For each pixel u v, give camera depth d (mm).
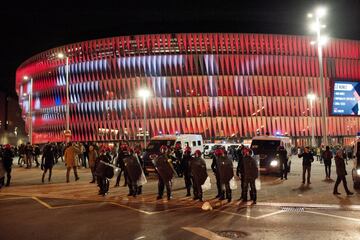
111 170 16688
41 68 96250
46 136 94062
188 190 16656
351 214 12164
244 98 81500
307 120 83062
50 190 18516
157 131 81062
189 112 80750
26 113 104812
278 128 81875
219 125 80688
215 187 19688
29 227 10250
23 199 15625
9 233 9539
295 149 69812
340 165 16391
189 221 10984
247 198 15414
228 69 81500
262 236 9109
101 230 9828
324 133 34188
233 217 11609
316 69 84438
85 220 11195
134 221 11008
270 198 15602
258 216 11773
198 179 15055
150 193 17469
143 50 82125
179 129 80688
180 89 81125
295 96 83188
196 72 81062
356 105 78062
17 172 29641
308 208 13359
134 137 81625
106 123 83562
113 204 14297
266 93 82125
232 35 81938
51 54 92375
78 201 15070
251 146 26281
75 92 86688
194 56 81375
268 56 82688
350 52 87188
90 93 85062
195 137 33000
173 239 8828
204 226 10281
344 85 77500
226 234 9320
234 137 80562
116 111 82875
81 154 33875
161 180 15492
